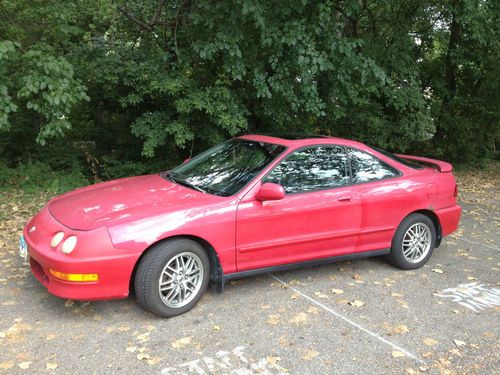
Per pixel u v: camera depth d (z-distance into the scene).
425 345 3.51
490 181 12.07
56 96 6.02
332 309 4.02
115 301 3.96
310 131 9.10
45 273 3.54
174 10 7.50
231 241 3.90
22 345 3.25
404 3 10.66
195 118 8.08
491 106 13.54
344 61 7.37
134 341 3.36
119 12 7.75
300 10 6.54
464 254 5.75
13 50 5.68
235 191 4.06
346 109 9.73
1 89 5.91
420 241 5.09
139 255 3.49
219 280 3.94
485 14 9.91
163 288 3.64
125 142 9.52
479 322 3.92
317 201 4.32
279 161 4.29
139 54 7.94
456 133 13.73
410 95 10.26
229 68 7.04
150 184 4.41
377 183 4.75
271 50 7.34
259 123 8.95
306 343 3.45
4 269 4.55
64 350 3.21
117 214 3.64
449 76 13.32
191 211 3.74
